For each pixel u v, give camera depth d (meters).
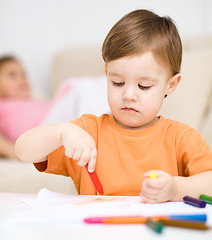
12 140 2.42
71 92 2.19
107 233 0.46
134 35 0.84
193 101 1.67
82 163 0.76
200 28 2.45
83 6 2.82
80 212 0.56
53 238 0.44
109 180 0.93
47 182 1.45
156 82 0.85
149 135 0.96
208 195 0.78
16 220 0.51
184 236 0.45
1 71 2.80
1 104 2.58
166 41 0.87
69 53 2.70
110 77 0.86
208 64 1.75
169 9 2.54
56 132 0.82
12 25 2.96
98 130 1.00
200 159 0.91
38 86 2.92
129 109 0.87
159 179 0.69
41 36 2.93
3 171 1.49
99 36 2.77
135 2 2.64
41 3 2.92
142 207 0.62
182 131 0.96
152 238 0.44
